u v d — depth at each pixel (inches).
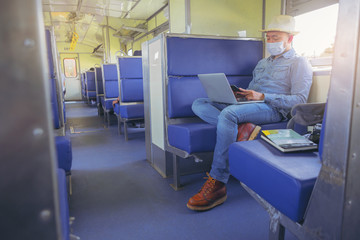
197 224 61.4
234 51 98.6
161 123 92.7
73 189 83.9
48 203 17.5
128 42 442.9
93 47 586.9
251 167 42.9
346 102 25.7
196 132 73.5
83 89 530.3
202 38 92.9
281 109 78.6
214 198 67.7
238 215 65.0
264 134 51.3
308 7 97.4
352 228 28.1
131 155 123.0
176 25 143.8
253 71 98.5
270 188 38.1
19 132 16.2
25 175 16.7
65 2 274.4
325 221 29.4
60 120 73.4
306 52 100.3
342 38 25.9
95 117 268.7
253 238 55.6
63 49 585.0
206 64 94.0
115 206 71.6
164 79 88.2
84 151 132.3
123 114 154.9
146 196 77.5
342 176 26.8
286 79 82.8
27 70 15.9
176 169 81.3
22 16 15.4
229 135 67.1
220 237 56.1
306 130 81.1
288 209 34.5
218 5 128.1
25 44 15.6
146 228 60.3
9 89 15.7
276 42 81.5
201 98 88.6
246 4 125.0
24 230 17.2
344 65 25.8
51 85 70.7
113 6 292.0
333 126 27.5
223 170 67.8
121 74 165.9
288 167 37.1
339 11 26.1
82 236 57.6
